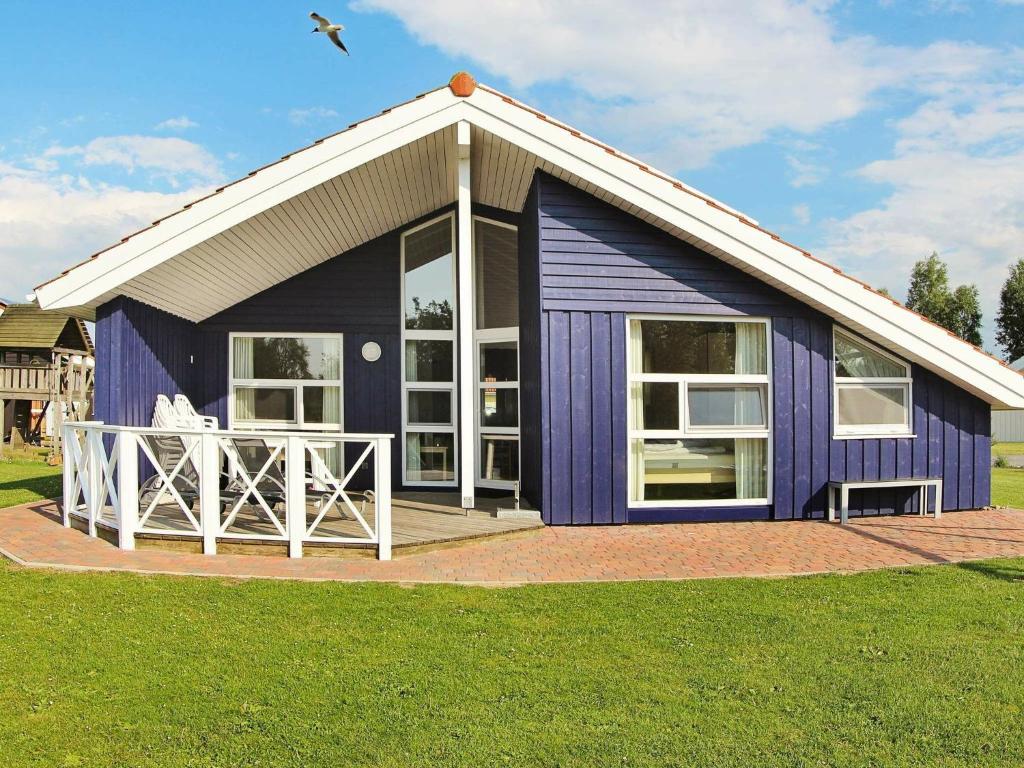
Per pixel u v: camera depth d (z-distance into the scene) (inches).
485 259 432.8
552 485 335.0
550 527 333.4
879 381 369.1
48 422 913.5
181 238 320.8
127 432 275.0
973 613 203.3
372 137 323.9
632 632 187.8
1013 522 351.6
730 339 353.7
